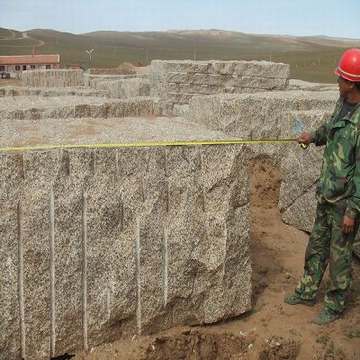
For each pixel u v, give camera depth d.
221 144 3.90
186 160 3.81
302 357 4.04
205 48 108.12
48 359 3.63
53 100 7.70
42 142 3.66
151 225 3.75
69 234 3.52
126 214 3.68
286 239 6.05
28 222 3.39
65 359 3.74
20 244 3.42
